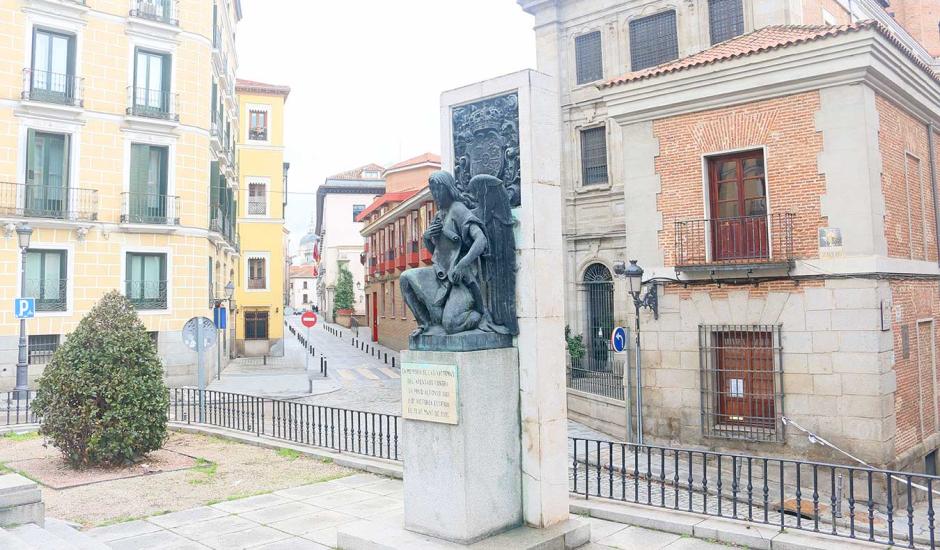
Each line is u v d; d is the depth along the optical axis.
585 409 17.78
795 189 12.87
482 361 6.76
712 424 13.67
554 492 7.18
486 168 7.56
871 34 11.77
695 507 10.12
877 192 12.34
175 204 25.45
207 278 27.02
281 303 42.81
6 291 21.91
